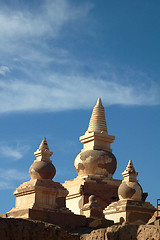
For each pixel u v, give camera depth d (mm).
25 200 67250
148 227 55281
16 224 58031
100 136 77750
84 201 72625
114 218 68625
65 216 65562
